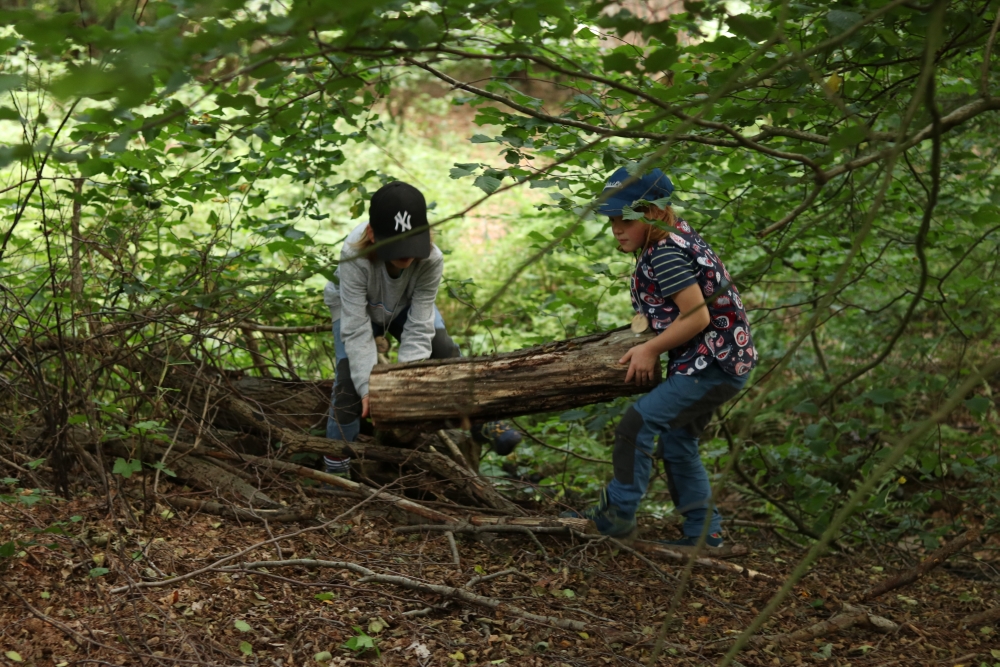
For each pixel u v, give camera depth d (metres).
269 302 3.98
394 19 1.80
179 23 1.62
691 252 2.96
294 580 2.75
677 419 3.09
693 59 3.18
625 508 3.21
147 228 4.23
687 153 3.18
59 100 1.30
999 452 4.78
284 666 2.37
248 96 1.82
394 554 3.14
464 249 8.39
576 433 4.94
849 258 1.64
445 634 2.63
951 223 4.08
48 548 2.73
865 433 3.85
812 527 4.09
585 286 4.01
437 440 3.93
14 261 4.45
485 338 6.66
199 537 3.04
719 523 3.54
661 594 3.13
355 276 3.30
